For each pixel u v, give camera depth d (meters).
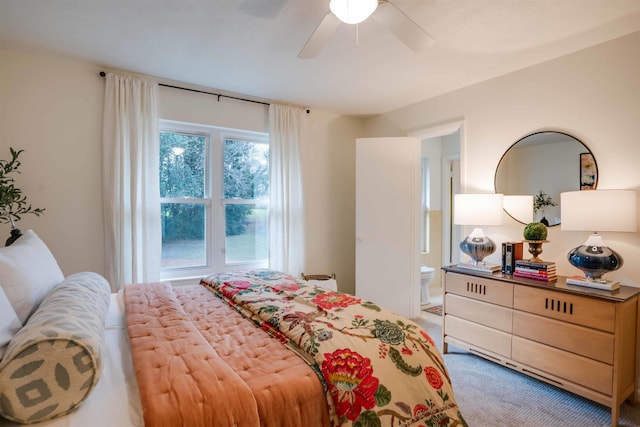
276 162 3.71
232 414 0.96
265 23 2.19
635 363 2.10
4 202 2.25
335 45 2.48
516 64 2.79
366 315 1.54
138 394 1.03
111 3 1.98
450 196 5.07
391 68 2.88
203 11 2.06
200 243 3.50
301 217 3.89
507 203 2.95
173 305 1.76
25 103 2.62
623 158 2.32
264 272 2.48
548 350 2.20
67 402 0.93
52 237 2.72
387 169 3.88
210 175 3.54
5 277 1.27
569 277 2.42
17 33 2.32
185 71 2.96
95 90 2.86
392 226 3.87
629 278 2.26
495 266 2.71
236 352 1.30
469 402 2.13
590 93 2.47
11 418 0.87
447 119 3.48
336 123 4.28
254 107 3.68
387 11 1.68
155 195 3.04
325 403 1.13
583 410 2.05
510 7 1.99
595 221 2.12
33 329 0.97
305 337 1.33
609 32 2.28
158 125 3.08
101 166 2.88
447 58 2.68
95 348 0.99
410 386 1.26
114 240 2.85
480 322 2.60
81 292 1.43
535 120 2.79
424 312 4.06
